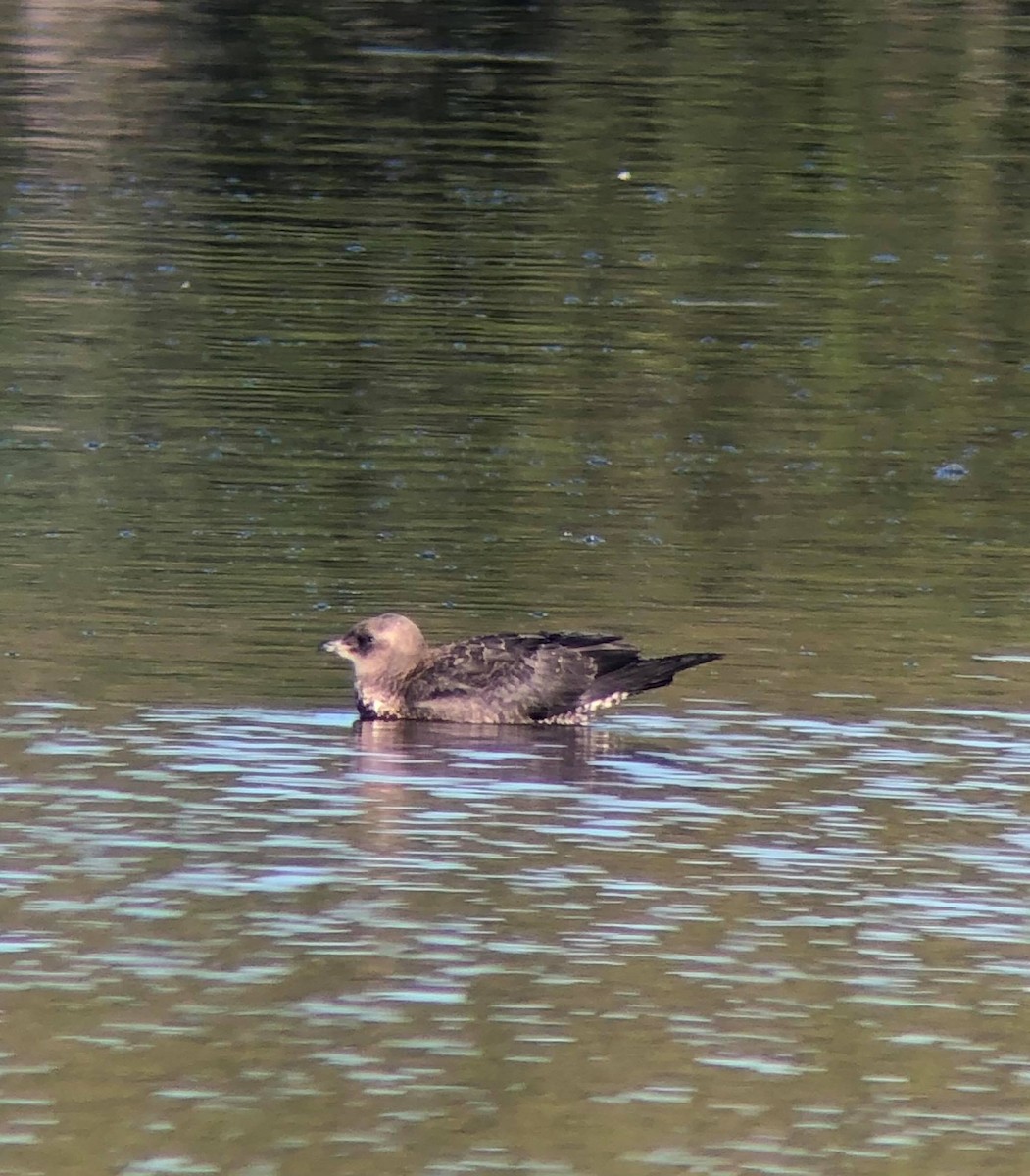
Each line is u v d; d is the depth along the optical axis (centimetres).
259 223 2862
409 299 2583
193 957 1154
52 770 1386
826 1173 973
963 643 1672
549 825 1338
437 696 1516
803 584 1794
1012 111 3462
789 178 3119
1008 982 1158
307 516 1906
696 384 2341
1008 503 2034
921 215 2995
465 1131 997
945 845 1326
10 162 3066
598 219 2931
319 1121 1004
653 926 1209
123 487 1959
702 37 3844
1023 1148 1000
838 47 3794
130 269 2650
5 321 2428
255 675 1565
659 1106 1025
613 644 1539
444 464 2067
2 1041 1063
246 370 2314
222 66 3638
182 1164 963
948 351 2484
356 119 3369
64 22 3866
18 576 1727
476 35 3844
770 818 1358
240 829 1316
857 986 1147
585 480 2039
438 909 1220
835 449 2166
